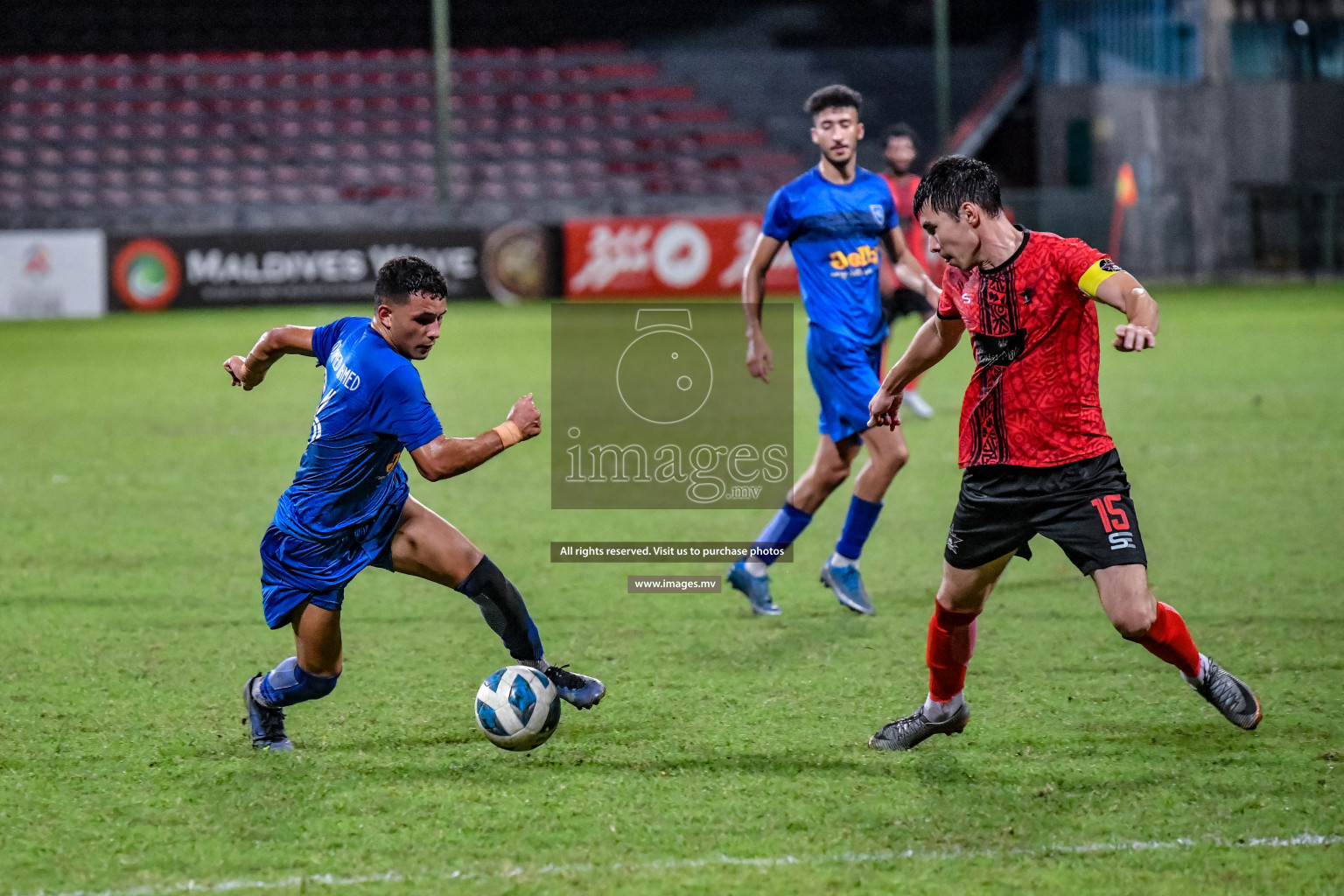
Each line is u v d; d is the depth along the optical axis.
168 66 113.38
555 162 109.19
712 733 16.58
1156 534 27.08
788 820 13.93
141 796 14.73
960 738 16.25
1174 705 17.28
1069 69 107.81
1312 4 102.88
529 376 53.59
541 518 30.02
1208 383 48.84
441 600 23.36
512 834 13.68
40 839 13.65
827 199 21.50
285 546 15.12
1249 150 102.94
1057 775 15.01
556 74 117.69
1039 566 25.23
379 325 14.79
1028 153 107.69
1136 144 103.12
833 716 17.17
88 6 116.69
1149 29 105.19
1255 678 18.30
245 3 118.69
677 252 87.69
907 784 14.85
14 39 115.19
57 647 20.61
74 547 27.23
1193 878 12.54
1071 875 12.63
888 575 24.81
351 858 13.19
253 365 15.85
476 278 86.00
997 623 21.36
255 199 103.12
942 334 15.21
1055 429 14.23
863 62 118.19
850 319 21.52
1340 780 14.70
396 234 84.88
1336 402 43.88
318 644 15.35
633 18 123.38
